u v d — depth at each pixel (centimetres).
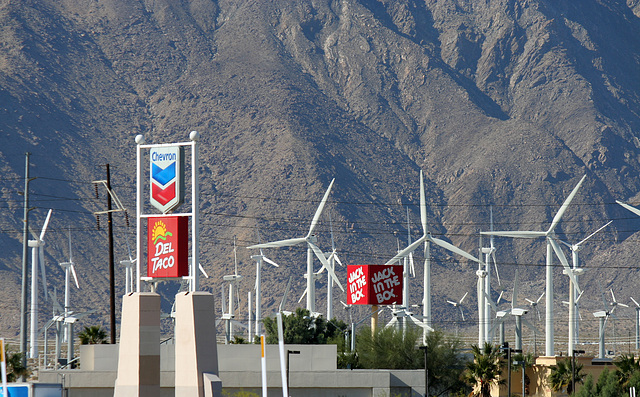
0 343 17525
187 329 18925
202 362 18675
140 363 19350
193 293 18950
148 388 19350
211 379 18300
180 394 18912
